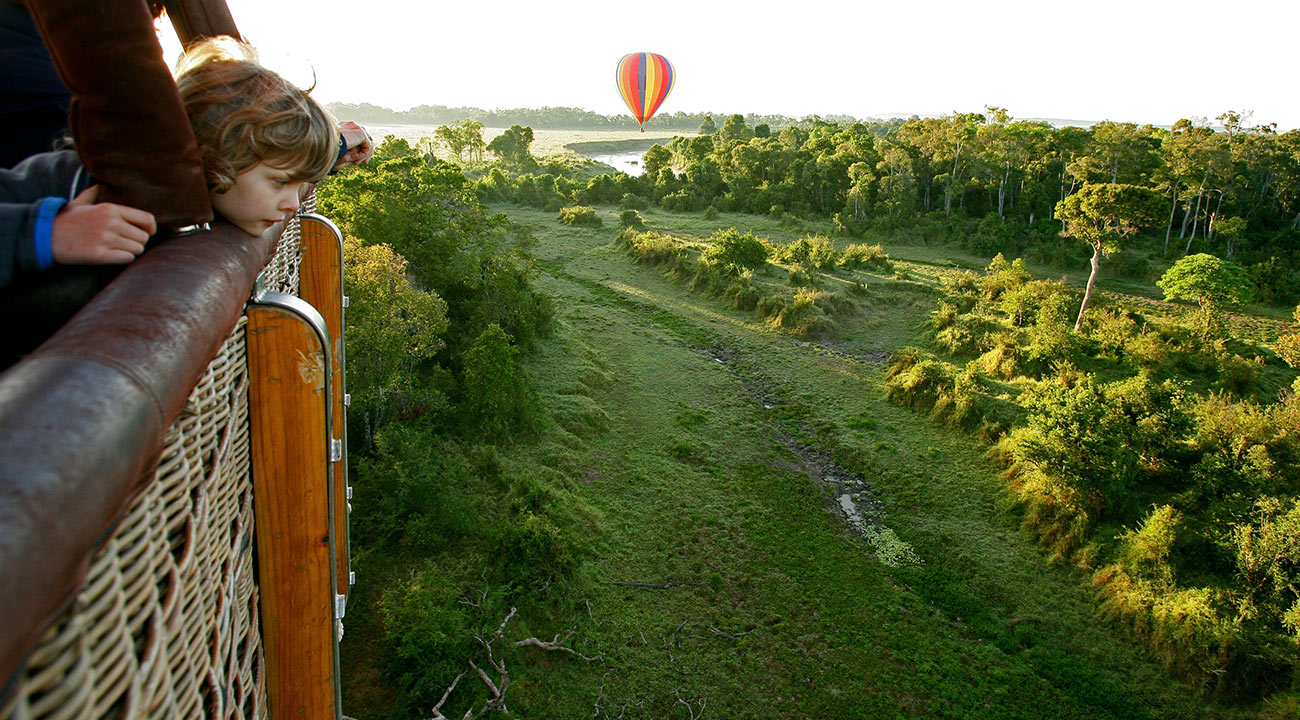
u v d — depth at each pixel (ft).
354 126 11.82
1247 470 68.13
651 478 73.51
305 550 8.36
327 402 7.87
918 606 58.65
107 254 4.24
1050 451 69.10
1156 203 111.65
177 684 4.66
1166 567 58.13
